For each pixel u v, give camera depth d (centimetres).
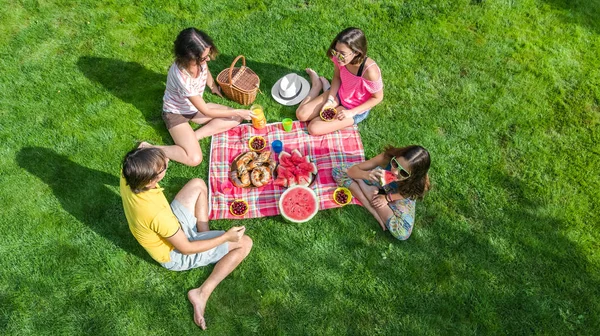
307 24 525
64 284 368
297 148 441
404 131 455
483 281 376
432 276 379
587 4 550
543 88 483
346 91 429
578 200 414
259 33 518
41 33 504
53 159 428
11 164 422
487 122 461
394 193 382
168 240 312
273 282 375
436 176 428
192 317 359
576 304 365
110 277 373
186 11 529
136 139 445
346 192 413
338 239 397
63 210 401
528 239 394
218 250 358
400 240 395
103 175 423
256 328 356
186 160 418
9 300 357
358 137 449
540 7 545
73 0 527
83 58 491
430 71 494
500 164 435
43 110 455
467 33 521
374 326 358
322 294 371
